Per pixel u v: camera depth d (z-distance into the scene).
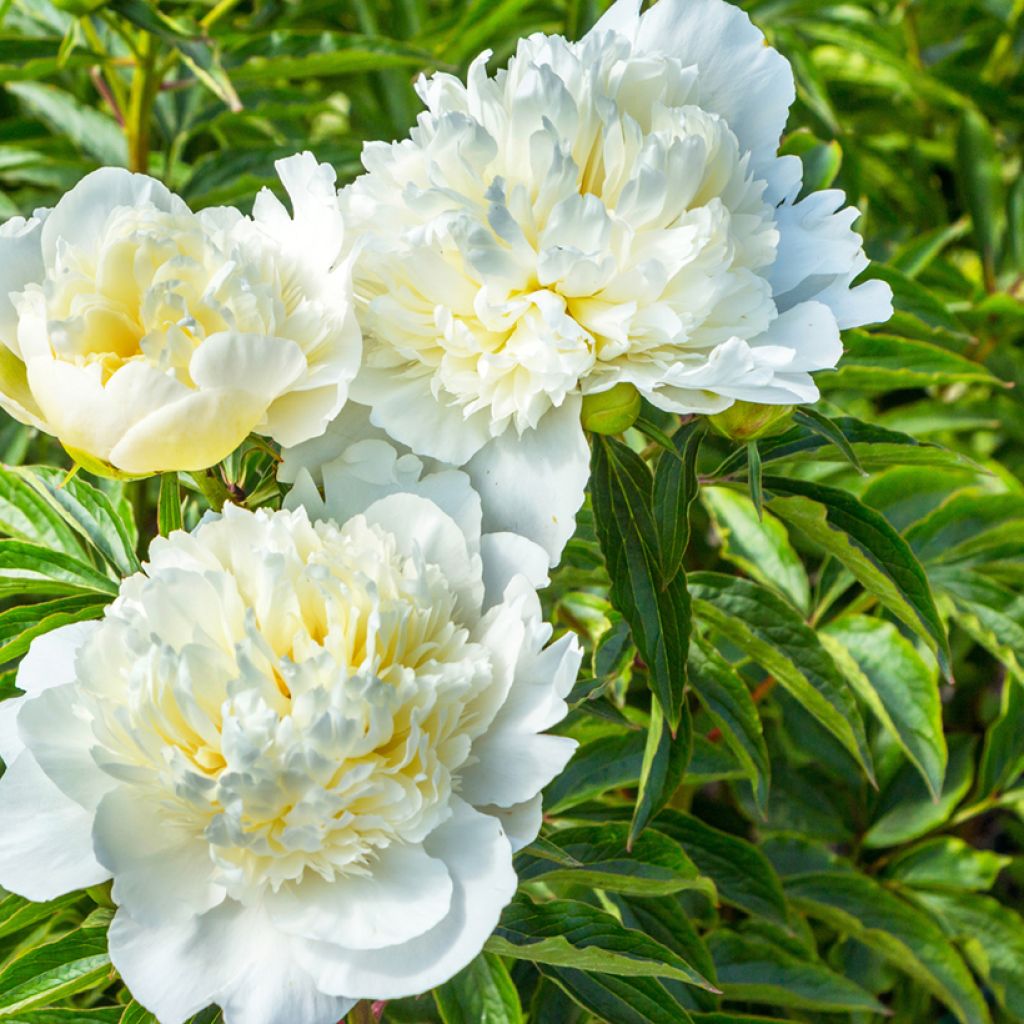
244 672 0.95
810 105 1.35
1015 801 1.28
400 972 0.94
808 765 1.31
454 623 0.99
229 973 0.94
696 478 1.05
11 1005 1.01
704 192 1.01
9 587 1.08
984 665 1.44
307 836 0.94
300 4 1.51
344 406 1.02
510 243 0.99
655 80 1.01
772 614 1.13
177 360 0.97
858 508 1.09
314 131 1.81
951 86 1.57
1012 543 1.22
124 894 0.94
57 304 0.98
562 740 0.97
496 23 1.30
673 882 1.06
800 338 1.00
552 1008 1.14
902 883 1.28
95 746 0.95
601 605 1.19
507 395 1.00
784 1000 1.20
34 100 1.34
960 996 1.21
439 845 0.96
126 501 1.12
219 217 1.02
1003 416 1.39
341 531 1.00
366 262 1.00
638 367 1.00
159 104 1.34
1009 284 1.48
